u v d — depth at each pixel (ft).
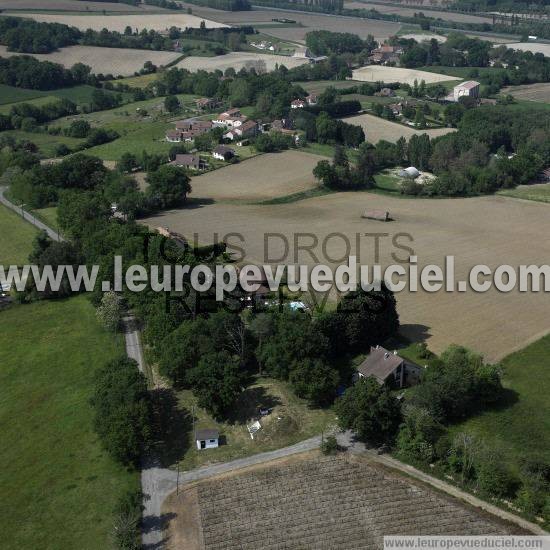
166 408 338.95
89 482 292.20
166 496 282.97
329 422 326.44
